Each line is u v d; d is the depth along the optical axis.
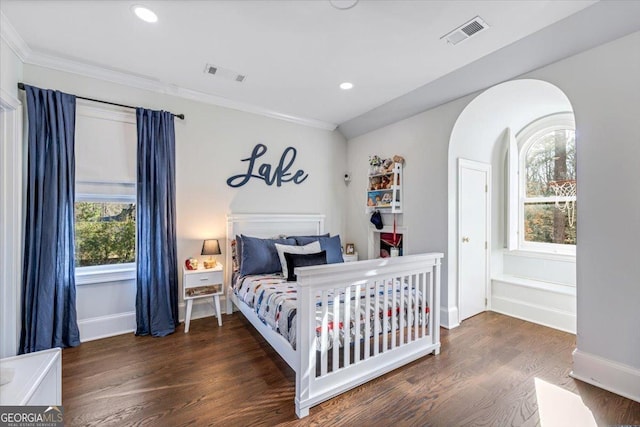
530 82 2.56
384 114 3.74
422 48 2.35
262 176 3.79
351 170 4.58
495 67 2.55
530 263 3.64
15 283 2.28
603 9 1.84
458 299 3.24
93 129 2.75
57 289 2.50
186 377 2.14
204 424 1.67
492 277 3.70
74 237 2.60
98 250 2.89
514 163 3.63
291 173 4.05
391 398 1.89
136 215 2.86
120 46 2.33
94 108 2.74
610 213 1.98
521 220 3.80
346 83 2.99
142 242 2.86
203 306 3.37
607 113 2.00
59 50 2.39
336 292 1.90
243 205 3.64
